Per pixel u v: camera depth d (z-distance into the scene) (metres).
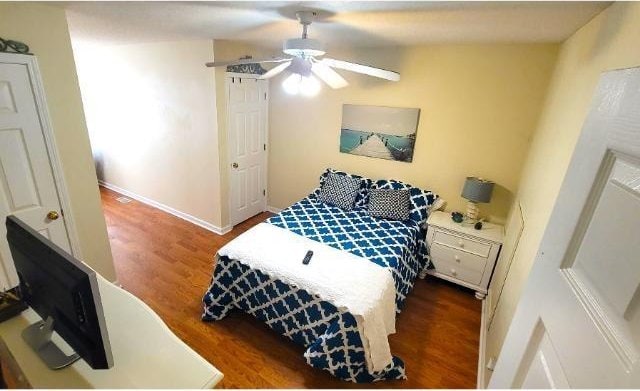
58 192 2.19
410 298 2.84
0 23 1.75
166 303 2.59
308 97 3.73
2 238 1.98
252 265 2.18
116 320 1.35
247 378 1.99
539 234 1.65
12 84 1.85
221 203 3.72
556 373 0.68
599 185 0.69
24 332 1.26
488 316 2.46
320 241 2.59
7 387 1.40
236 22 2.17
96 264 2.55
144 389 1.09
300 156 4.03
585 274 0.67
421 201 3.17
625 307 0.54
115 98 4.16
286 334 2.20
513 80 2.69
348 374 1.95
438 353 2.25
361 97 3.42
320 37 2.69
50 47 1.97
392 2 1.53
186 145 3.71
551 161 1.83
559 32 2.01
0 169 1.90
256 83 3.74
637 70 0.59
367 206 3.33
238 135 3.70
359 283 2.05
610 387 0.52
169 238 3.64
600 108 0.73
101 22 2.26
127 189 4.72
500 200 2.98
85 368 1.15
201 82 3.29
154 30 2.58
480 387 1.98
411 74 3.10
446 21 1.89
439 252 2.98
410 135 3.24
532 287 0.92
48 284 1.08
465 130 2.99
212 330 2.34
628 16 1.20
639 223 0.53
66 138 2.17
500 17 1.73
